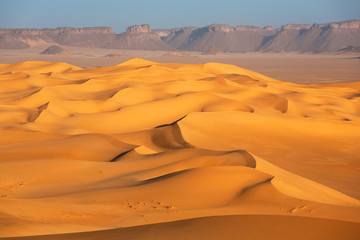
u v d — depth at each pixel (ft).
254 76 416.46
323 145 164.25
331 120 185.57
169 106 215.72
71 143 125.39
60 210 52.90
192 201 63.41
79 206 57.16
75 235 39.06
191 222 43.29
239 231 39.37
